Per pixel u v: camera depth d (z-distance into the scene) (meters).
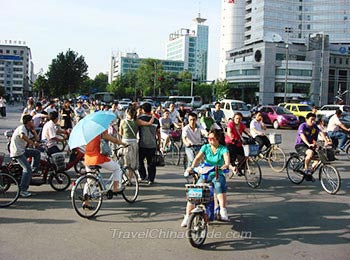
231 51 111.44
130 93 124.56
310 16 119.31
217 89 101.50
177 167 12.73
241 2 125.31
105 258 5.17
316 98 93.88
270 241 5.93
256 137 12.52
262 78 94.75
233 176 11.31
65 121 16.72
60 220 6.84
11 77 150.62
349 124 23.23
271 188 9.77
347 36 115.94
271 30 116.88
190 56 178.88
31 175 8.42
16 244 5.66
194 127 9.76
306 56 97.44
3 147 15.80
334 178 9.22
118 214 7.25
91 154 7.27
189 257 5.24
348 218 7.18
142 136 9.80
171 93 111.44
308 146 9.91
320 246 5.74
